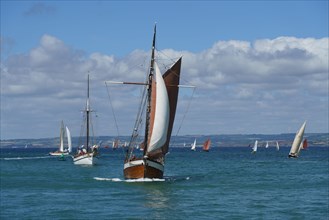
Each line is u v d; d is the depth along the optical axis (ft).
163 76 241.14
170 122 242.78
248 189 218.59
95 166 428.15
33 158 652.89
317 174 314.14
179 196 191.93
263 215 148.46
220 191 209.05
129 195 195.00
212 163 490.90
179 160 581.12
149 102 243.60
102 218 144.05
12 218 144.56
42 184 242.78
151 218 144.15
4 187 229.86
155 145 232.32
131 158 246.68
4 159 627.87
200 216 147.02
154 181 240.32
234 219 142.20
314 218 143.74
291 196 192.24
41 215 149.18
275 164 458.91
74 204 171.01
